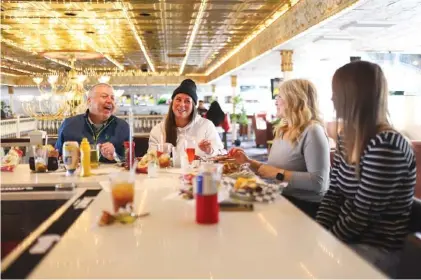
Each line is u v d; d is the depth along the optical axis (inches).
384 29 259.1
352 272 39.2
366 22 237.5
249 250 45.0
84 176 91.7
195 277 38.1
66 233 50.6
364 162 63.1
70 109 295.4
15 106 859.4
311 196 92.7
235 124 584.7
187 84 133.5
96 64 645.3
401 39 306.8
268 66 478.0
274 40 317.7
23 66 650.8
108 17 318.7
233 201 65.9
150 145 136.0
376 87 64.1
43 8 287.4
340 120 67.5
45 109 334.0
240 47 472.7
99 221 54.3
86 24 346.3
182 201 67.3
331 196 75.5
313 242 47.6
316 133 93.2
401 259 47.8
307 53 350.9
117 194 56.8
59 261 41.8
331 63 411.2
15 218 75.1
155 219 56.9
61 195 75.5
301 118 96.6
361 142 64.1
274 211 61.3
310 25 234.1
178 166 108.0
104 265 40.8
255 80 758.5
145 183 83.0
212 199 54.7
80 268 40.1
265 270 39.6
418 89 393.4
